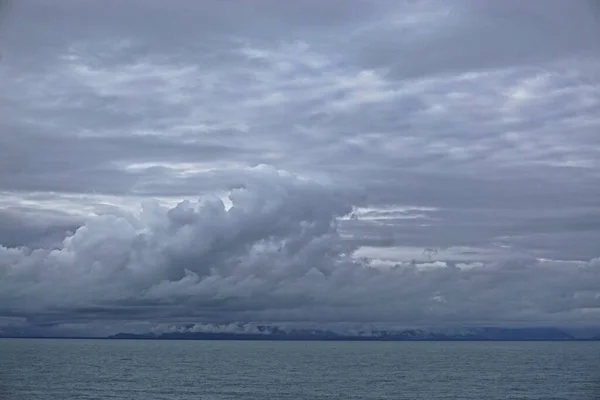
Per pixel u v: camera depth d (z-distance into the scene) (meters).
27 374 91.75
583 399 64.81
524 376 92.25
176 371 102.62
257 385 78.69
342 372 102.12
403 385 78.94
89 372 97.31
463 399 64.62
